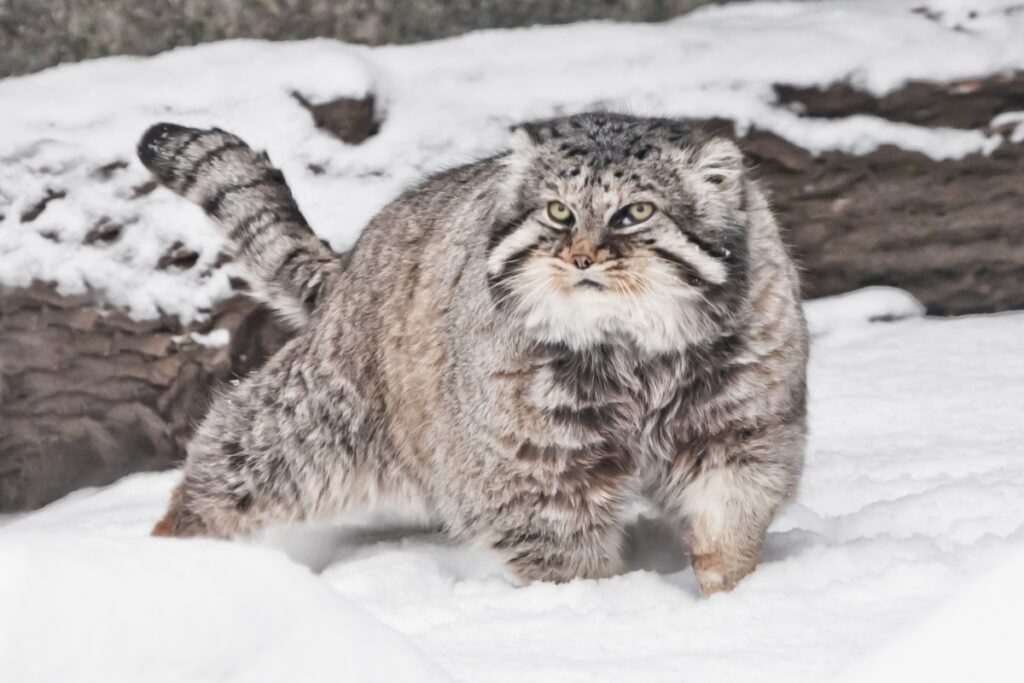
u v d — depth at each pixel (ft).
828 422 39.63
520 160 29.09
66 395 45.55
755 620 22.99
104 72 50.62
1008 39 49.83
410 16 52.70
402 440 32.86
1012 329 46.57
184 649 12.50
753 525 28.58
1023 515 29.22
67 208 46.68
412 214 33.96
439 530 34.60
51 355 45.39
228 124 47.96
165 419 45.14
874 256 49.55
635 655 21.91
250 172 38.22
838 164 48.88
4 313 45.50
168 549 13.50
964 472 34.27
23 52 52.29
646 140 28.66
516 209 28.84
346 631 13.62
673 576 30.04
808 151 48.83
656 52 50.26
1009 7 51.37
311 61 48.65
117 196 46.78
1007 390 40.70
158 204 46.52
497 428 28.96
